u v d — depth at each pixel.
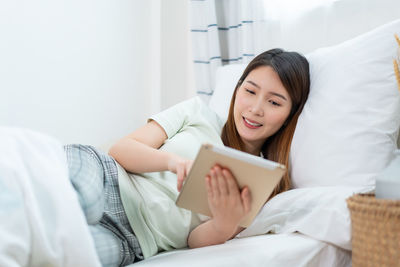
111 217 0.80
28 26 1.64
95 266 0.56
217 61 1.84
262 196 0.74
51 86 1.74
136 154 0.94
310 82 1.14
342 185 0.96
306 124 1.07
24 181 0.53
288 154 1.12
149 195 0.92
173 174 1.01
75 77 1.83
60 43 1.76
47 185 0.56
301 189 0.97
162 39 2.19
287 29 1.62
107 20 1.97
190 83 2.23
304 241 0.87
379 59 1.00
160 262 0.74
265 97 1.08
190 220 0.95
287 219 0.94
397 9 1.32
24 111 1.64
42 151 0.60
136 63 2.14
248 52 1.70
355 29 1.43
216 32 1.83
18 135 0.59
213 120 1.20
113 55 2.01
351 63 1.04
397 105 0.97
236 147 1.18
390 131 0.97
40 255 0.52
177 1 2.21
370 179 0.93
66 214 0.55
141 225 0.87
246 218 0.81
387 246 0.74
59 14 1.75
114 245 0.77
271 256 0.80
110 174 0.86
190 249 0.89
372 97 0.98
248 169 0.68
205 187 0.74
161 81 2.19
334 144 0.99
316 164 1.02
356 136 0.97
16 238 0.50
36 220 0.52
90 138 1.91
